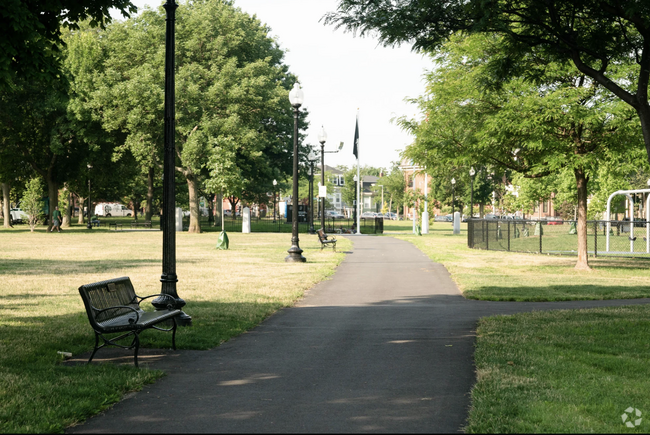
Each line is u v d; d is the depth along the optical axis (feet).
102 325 23.26
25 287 46.26
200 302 39.50
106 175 172.65
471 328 31.78
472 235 101.60
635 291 48.37
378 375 21.72
